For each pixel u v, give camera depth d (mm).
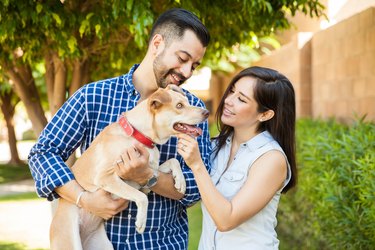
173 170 2305
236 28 4801
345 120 6434
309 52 7938
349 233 3777
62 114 2297
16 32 3945
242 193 2250
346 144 4059
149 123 2293
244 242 2361
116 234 2264
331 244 4359
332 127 5633
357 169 3871
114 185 2191
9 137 15242
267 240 2383
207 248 2453
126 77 2377
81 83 4852
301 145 5516
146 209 2188
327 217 4211
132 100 2350
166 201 2316
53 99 4859
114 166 2203
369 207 3545
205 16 4312
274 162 2316
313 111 7805
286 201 5965
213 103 14305
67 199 2254
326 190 4160
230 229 2215
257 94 2432
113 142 2260
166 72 2312
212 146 2711
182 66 2279
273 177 2305
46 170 2232
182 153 2164
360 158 3744
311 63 7918
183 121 2328
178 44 2244
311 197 4789
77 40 4367
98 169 2246
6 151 24234
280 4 4371
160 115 2297
